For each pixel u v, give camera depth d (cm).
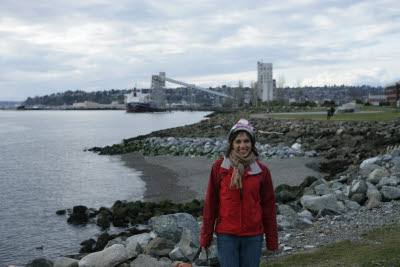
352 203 978
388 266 486
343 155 2362
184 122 12088
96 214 1426
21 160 3409
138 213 1366
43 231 1257
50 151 4231
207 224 350
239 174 328
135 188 1930
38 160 3384
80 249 1049
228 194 333
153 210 1395
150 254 668
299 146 2873
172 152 3259
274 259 599
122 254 652
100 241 1063
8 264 996
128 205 1410
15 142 5609
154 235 773
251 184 333
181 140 3816
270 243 347
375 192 993
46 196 1827
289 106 13950
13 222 1366
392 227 693
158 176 2228
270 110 11462
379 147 2453
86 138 6294
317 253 584
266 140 3578
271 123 5081
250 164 338
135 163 2855
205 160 2738
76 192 1902
